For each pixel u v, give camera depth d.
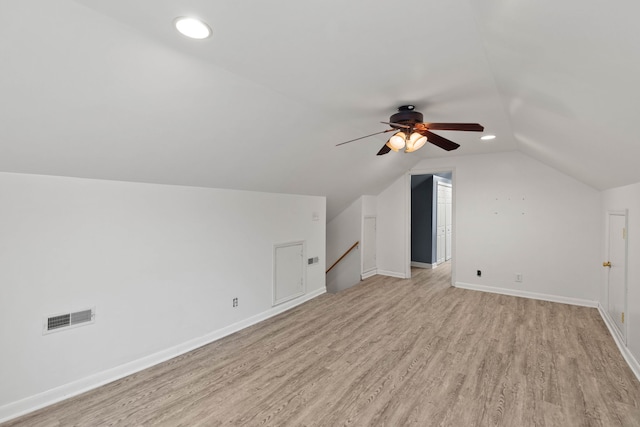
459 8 1.37
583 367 2.67
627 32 0.92
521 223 4.75
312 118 2.85
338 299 4.71
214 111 2.24
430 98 2.51
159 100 1.95
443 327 3.58
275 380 2.51
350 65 1.92
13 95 1.56
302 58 1.82
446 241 7.83
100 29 1.44
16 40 1.34
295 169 3.67
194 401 2.24
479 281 5.11
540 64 1.51
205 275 3.21
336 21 1.46
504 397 2.26
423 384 2.44
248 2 1.31
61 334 2.24
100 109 1.83
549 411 2.11
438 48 1.73
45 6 1.26
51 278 2.19
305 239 4.62
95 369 2.41
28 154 1.92
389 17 1.44
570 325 3.61
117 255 2.53
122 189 2.55
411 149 2.82
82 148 2.05
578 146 2.62
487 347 3.06
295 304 4.43
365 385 2.43
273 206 4.05
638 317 2.60
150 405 2.19
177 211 2.95
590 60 1.21
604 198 3.96
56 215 2.21
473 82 2.20
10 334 2.03
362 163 4.46
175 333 2.94
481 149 4.66
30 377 2.11
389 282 5.70
